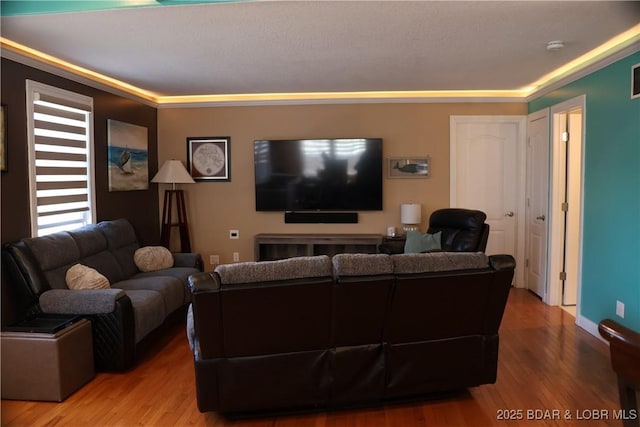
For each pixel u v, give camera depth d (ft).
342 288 7.84
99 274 11.68
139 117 17.38
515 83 16.12
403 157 18.24
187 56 12.08
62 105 12.66
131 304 10.77
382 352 8.56
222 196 18.95
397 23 9.64
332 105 18.30
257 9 8.70
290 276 7.72
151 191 18.42
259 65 13.20
